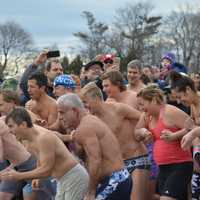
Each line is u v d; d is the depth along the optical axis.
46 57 9.72
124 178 5.90
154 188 7.52
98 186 5.96
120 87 7.72
